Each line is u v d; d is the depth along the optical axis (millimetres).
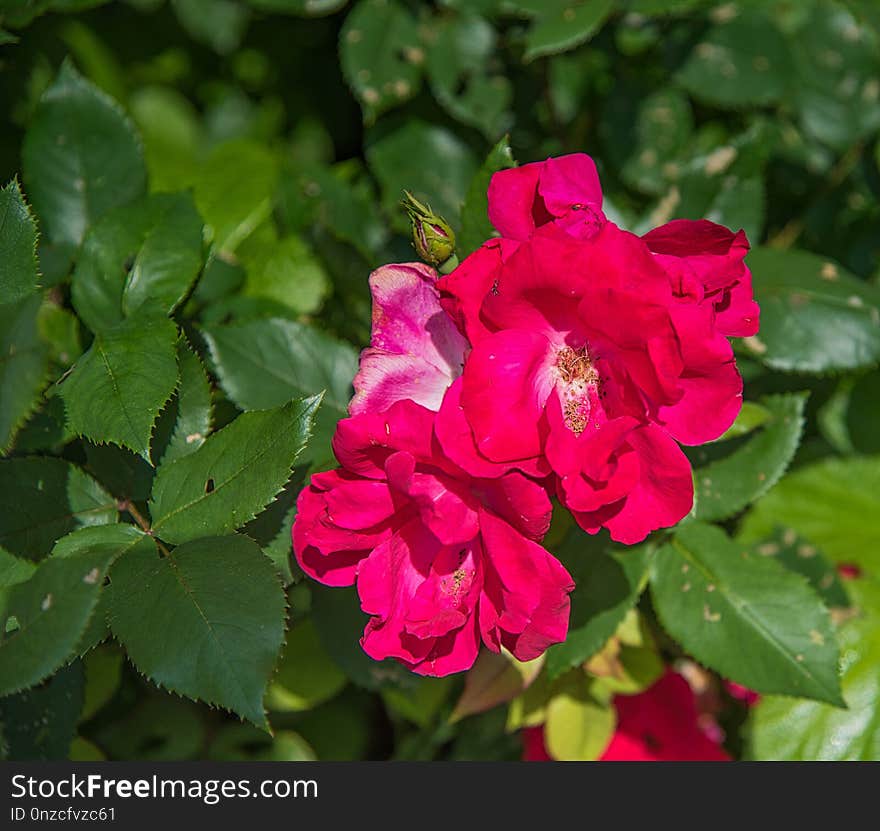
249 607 513
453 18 645
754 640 577
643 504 506
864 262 695
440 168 661
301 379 573
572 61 683
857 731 630
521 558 500
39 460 542
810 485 679
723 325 520
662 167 674
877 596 650
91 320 562
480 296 507
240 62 777
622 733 654
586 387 512
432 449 504
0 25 599
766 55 667
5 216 530
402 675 593
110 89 729
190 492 530
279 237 638
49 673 499
